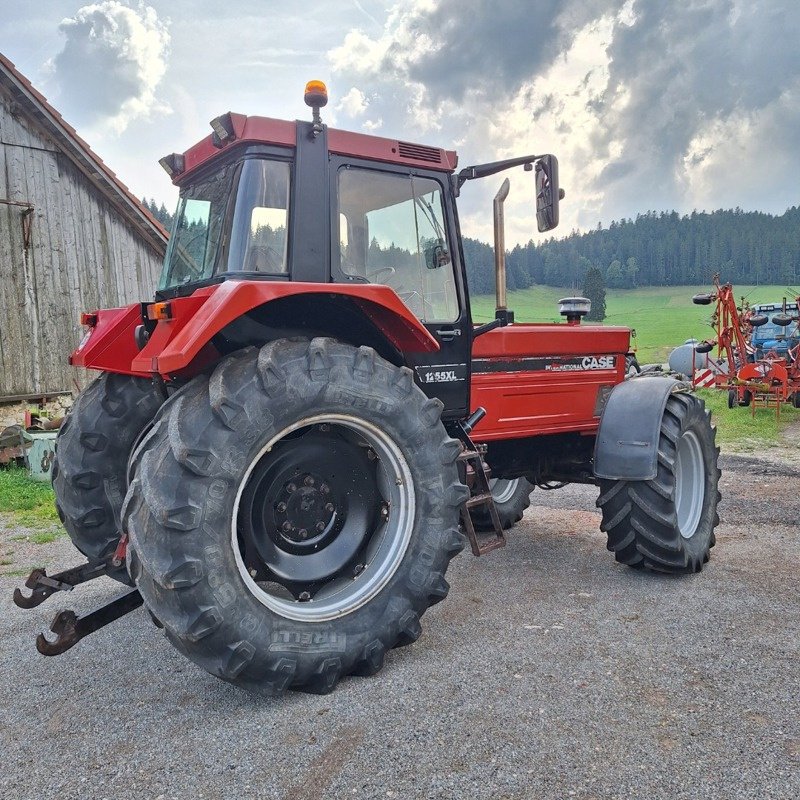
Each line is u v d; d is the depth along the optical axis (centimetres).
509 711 253
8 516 607
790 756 223
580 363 462
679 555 395
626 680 275
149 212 1045
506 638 321
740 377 1309
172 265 357
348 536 301
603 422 412
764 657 294
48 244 955
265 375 258
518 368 425
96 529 362
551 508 610
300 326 308
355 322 316
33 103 907
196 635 242
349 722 249
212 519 245
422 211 350
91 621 280
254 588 260
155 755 231
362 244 326
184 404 257
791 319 1312
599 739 234
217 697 271
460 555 457
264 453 272
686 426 417
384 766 222
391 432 289
